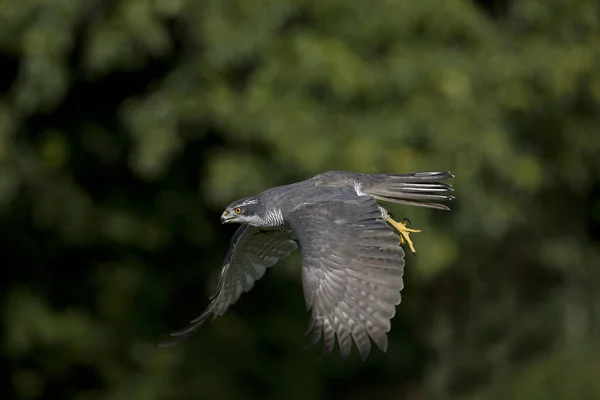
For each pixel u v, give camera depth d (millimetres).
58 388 18375
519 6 16328
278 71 14359
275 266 16562
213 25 14438
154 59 15945
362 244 6656
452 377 18875
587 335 19078
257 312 18281
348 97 14375
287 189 7879
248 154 14703
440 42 15219
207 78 14789
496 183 15680
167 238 17328
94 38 14609
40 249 17703
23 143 16484
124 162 17188
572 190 18750
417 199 7898
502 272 19156
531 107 16172
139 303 17906
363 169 13922
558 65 15828
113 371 17922
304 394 18281
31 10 14500
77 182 17141
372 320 6383
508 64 15320
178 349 18016
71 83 16281
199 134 15180
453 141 14414
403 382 19031
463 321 19094
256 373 18203
